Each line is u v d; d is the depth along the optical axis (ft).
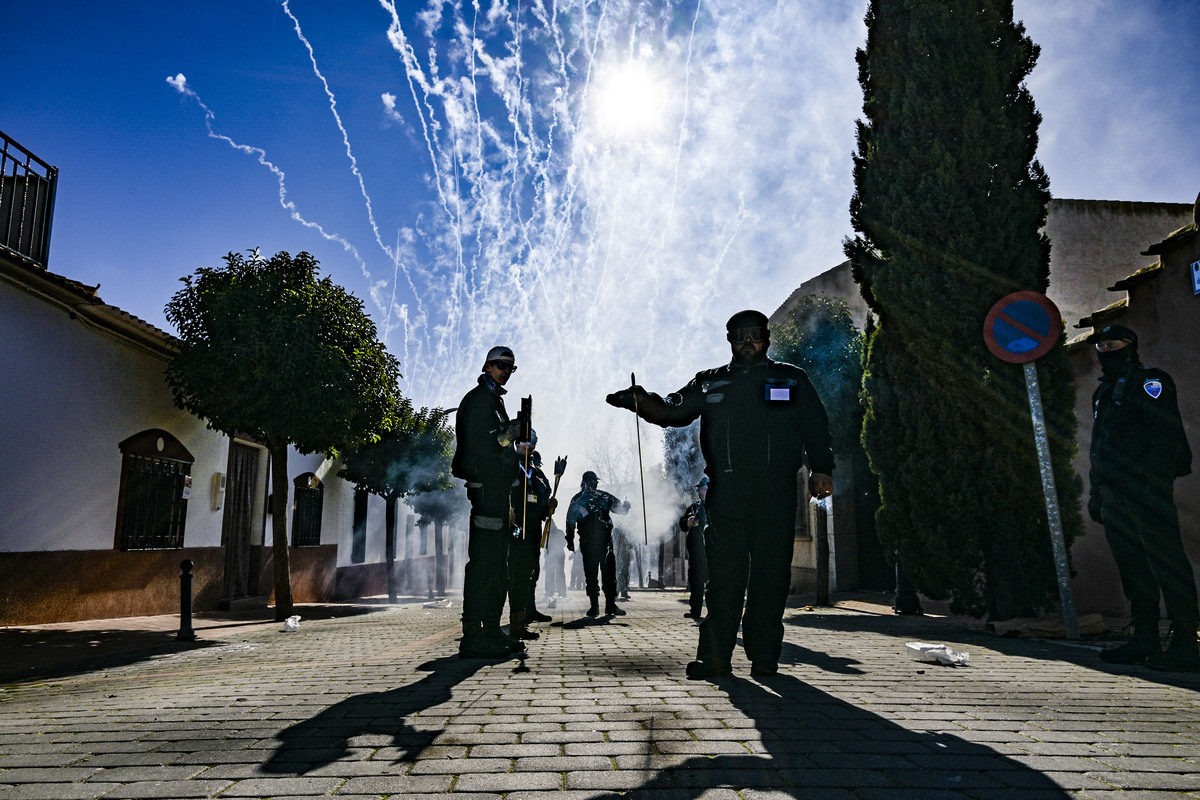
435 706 11.28
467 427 18.37
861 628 25.52
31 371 31.89
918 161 27.84
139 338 37.86
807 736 9.19
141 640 26.48
